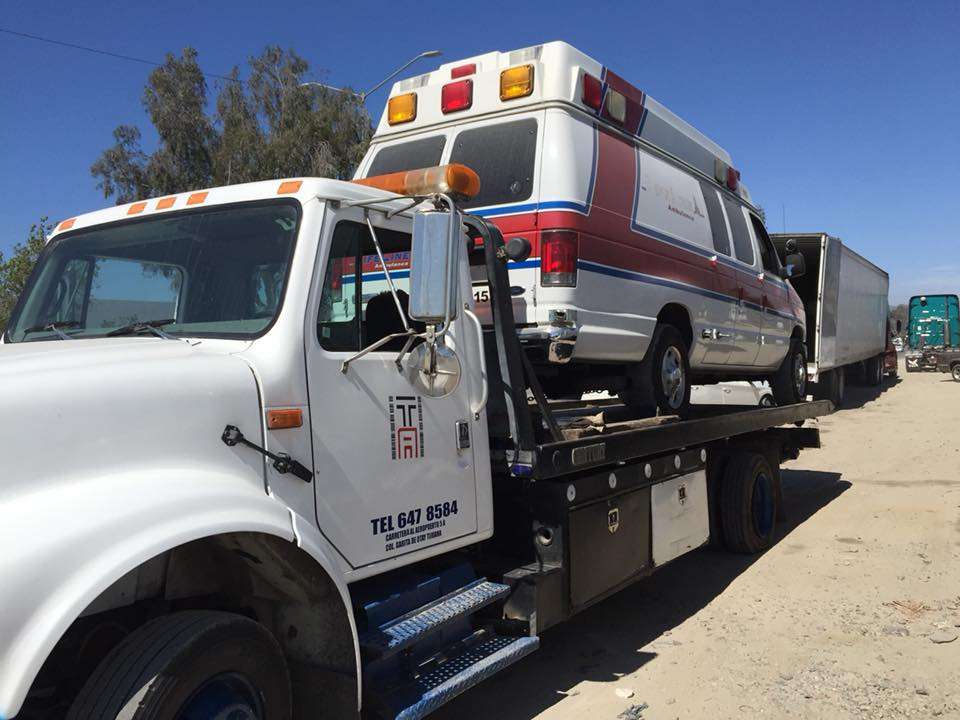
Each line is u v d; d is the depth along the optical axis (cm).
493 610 430
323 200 335
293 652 314
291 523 287
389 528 346
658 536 559
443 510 377
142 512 242
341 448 326
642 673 491
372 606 346
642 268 593
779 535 831
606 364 611
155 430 264
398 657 348
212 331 325
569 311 505
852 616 580
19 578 215
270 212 338
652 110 647
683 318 677
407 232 376
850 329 2142
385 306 363
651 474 556
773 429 881
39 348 300
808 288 1817
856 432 1633
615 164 575
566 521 450
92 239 380
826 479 1139
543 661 513
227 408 286
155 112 3133
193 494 259
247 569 309
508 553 460
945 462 1218
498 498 463
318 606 307
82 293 372
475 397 403
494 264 428
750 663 501
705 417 705
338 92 3077
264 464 295
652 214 616
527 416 429
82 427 248
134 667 245
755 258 837
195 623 260
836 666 492
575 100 545
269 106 3216
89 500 239
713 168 765
